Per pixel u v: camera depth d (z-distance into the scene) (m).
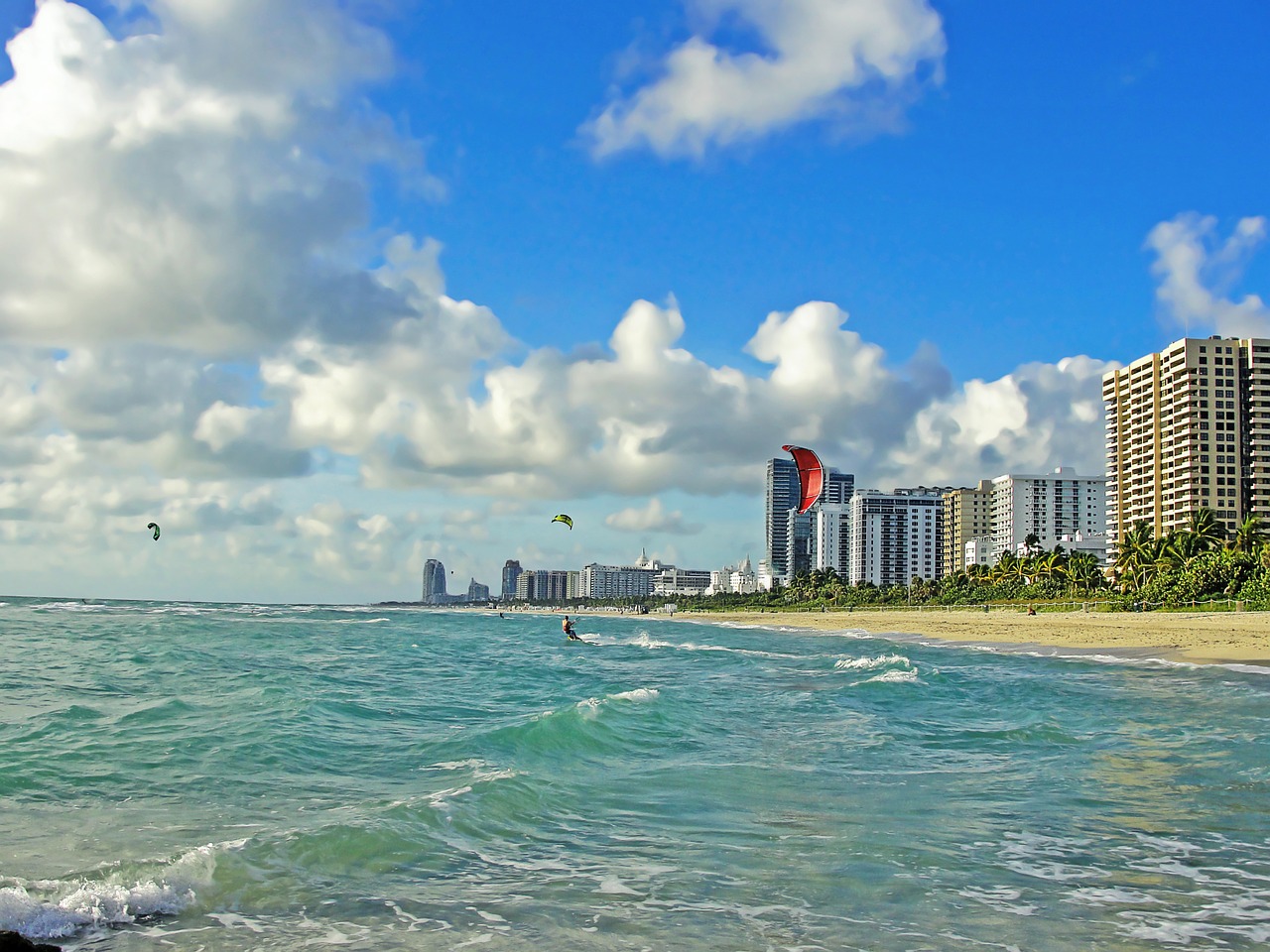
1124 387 188.88
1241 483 166.00
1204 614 92.31
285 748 19.02
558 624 167.25
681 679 39.97
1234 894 10.58
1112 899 10.37
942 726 24.34
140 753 18.11
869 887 10.76
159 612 145.12
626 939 9.01
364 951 8.62
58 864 10.88
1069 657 57.53
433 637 88.88
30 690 29.64
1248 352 169.00
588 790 15.76
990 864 11.71
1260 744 21.23
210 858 10.93
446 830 12.77
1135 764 18.81
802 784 16.56
